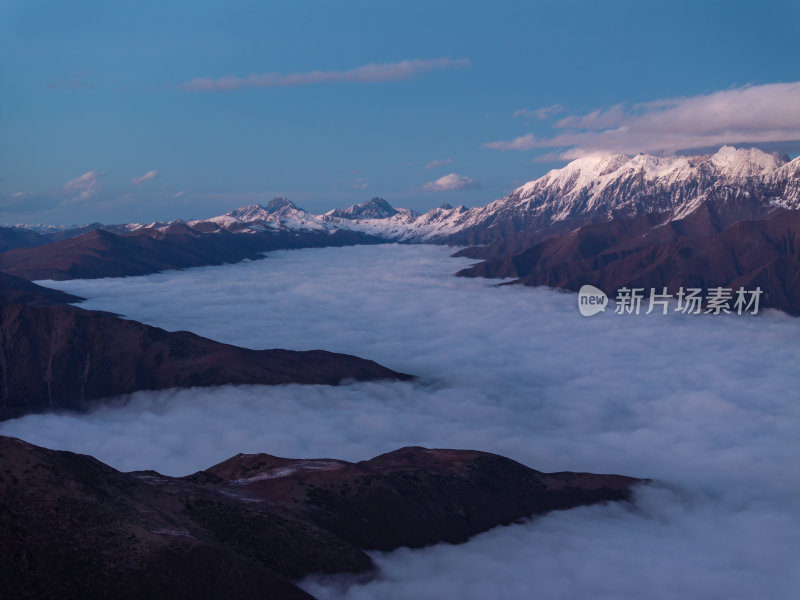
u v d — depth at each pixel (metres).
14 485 72.94
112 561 68.44
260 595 70.50
